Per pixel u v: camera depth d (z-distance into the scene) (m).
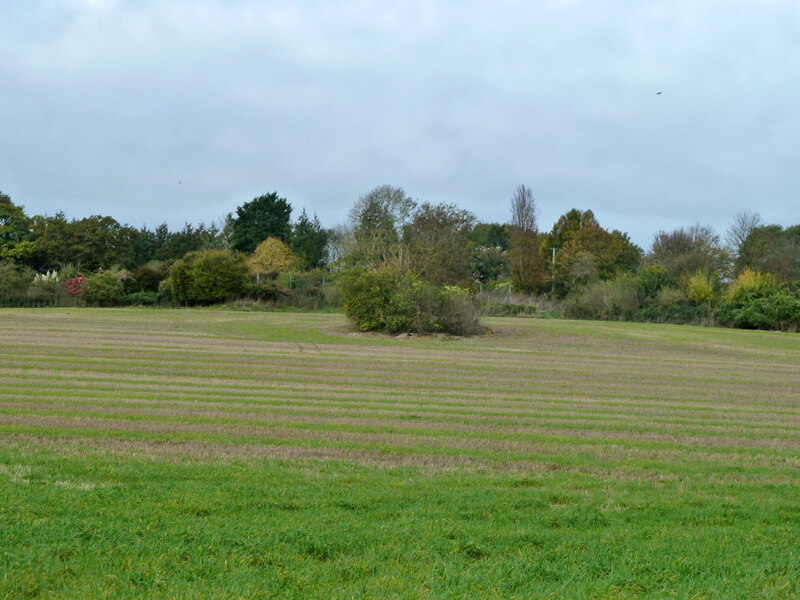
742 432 15.29
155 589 5.37
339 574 5.84
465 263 60.09
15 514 7.00
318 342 33.09
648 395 21.09
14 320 38.34
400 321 36.66
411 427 14.24
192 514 7.48
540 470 10.98
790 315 49.22
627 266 79.00
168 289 53.31
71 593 5.21
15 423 13.02
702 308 52.81
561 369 26.69
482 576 5.87
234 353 27.58
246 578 5.64
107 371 21.53
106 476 9.16
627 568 6.23
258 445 12.02
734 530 7.75
